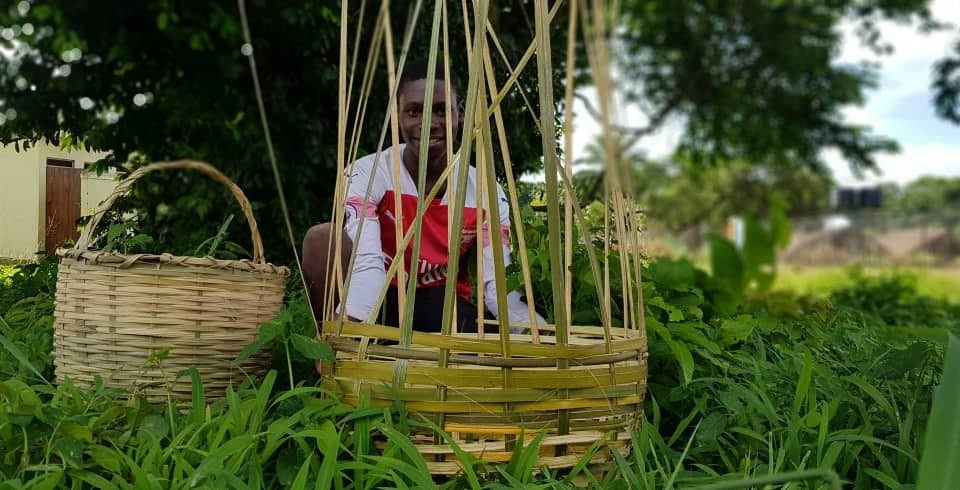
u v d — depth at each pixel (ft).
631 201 5.10
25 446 4.25
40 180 10.76
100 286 5.43
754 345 7.00
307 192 13.38
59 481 4.18
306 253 6.83
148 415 4.72
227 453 4.06
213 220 13.39
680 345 5.66
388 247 7.13
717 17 38.99
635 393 4.81
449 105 5.15
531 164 10.03
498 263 4.29
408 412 4.45
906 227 73.15
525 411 4.40
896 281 22.13
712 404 6.00
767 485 4.30
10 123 13.07
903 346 7.21
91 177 12.12
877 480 4.90
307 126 13.48
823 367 5.91
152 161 13.84
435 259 7.02
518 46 10.88
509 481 4.09
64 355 5.65
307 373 6.32
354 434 4.34
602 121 3.07
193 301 5.47
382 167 7.12
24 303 8.41
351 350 4.67
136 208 13.25
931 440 2.80
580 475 4.65
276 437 4.28
